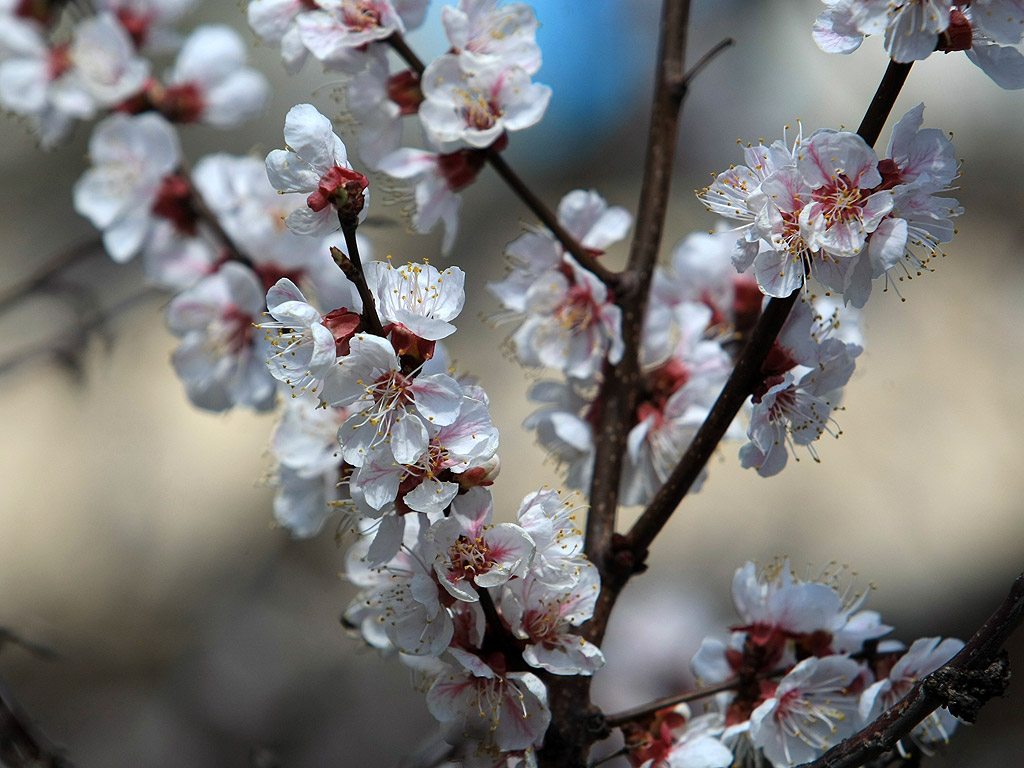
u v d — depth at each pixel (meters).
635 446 0.85
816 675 0.81
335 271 0.91
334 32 0.83
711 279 0.87
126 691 1.61
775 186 0.76
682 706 0.82
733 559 1.50
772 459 0.79
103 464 1.72
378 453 0.76
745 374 0.79
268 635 1.63
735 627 0.82
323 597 1.68
